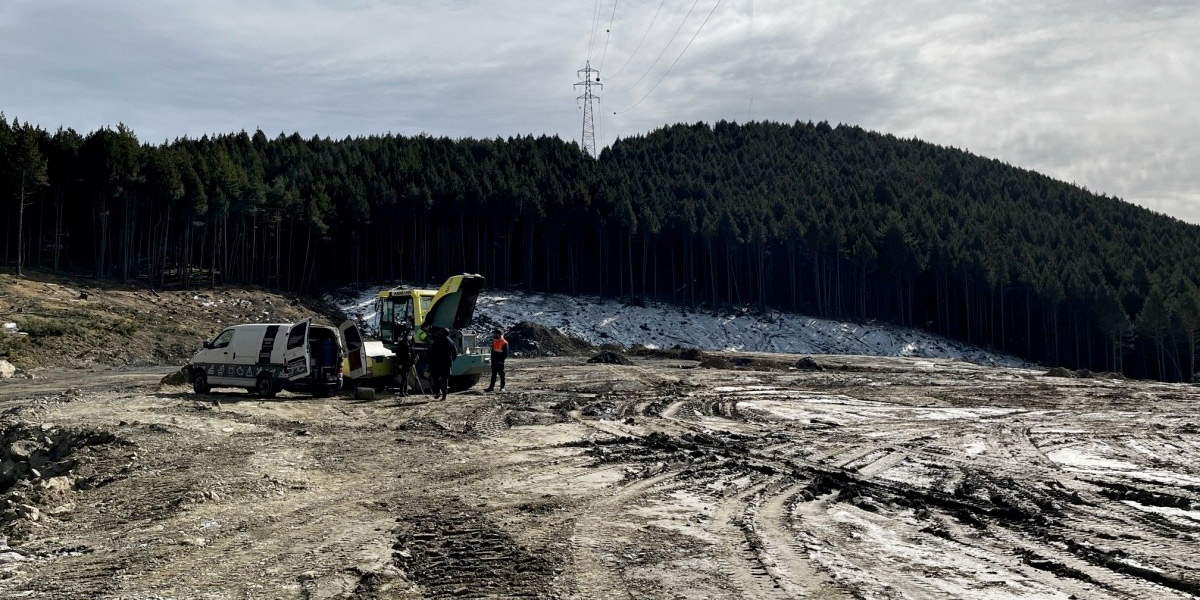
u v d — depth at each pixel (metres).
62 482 10.45
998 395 27.31
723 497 10.29
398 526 8.56
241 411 18.66
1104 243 110.38
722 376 35.88
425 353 25.50
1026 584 6.57
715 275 85.75
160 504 9.48
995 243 96.62
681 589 6.41
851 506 9.84
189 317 53.50
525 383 30.19
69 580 6.68
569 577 6.75
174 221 68.44
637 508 9.56
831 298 90.81
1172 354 73.81
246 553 7.50
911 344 79.31
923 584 6.55
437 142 119.12
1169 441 16.03
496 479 11.37
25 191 58.31
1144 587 6.49
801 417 20.03
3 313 43.53
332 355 22.75
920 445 15.24
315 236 74.75
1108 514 9.30
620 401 23.53
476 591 6.40
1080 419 19.81
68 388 27.23
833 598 6.18
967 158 182.50
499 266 87.06
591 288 87.50
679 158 140.50
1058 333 86.38
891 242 86.06
